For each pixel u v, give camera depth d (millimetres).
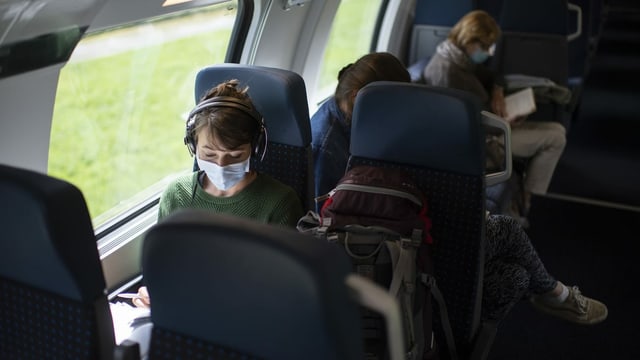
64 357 1147
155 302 983
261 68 1826
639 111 5910
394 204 1665
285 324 882
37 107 1612
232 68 1820
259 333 917
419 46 4434
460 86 3373
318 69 3279
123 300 1991
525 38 4082
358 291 880
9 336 1196
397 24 4391
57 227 1009
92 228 1069
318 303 836
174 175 2545
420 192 1735
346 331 877
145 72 3600
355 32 4348
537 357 2500
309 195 1956
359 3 4223
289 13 2748
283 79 1778
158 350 1028
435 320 1907
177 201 1729
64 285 1072
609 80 7113
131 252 2082
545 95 3838
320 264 826
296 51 3025
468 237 1801
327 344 872
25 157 1649
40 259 1049
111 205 2209
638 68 7719
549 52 4043
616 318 2764
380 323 1467
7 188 1010
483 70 3645
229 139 1520
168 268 927
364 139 1763
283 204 1676
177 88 2729
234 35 2574
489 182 1790
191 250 895
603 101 6234
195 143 1594
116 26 1819
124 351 1041
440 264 1871
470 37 3332
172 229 899
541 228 3576
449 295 1898
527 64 4113
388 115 1695
